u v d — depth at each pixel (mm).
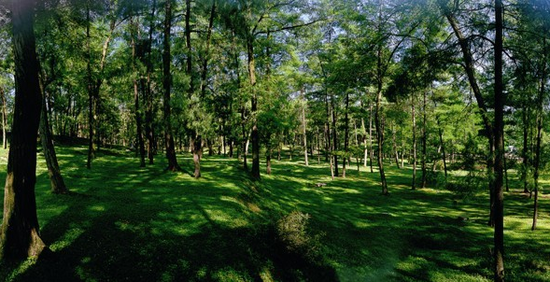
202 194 13227
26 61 5766
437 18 10164
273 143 30609
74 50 14250
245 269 7574
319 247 10297
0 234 6090
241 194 14492
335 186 26375
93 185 13602
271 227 10102
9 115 38125
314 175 32656
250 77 21062
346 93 26219
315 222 13633
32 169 6199
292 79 26703
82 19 12359
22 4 5625
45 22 10039
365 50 15414
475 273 9336
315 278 8516
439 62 10711
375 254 10883
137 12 17984
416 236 12992
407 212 17828
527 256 10398
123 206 10336
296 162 48000
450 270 9617
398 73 12352
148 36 22188
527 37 9258
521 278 8805
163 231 8562
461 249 11430
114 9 16156
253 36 19672
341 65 20953
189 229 9000
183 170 19641
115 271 6297
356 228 13961
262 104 21938
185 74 16328
